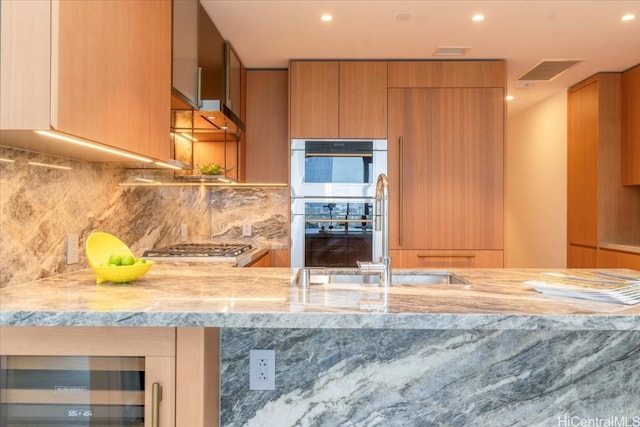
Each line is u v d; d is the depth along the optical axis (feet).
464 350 4.72
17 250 5.20
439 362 4.71
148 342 4.00
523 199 19.24
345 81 12.44
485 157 12.39
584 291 4.50
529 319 3.81
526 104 17.98
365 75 12.44
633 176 13.15
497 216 12.37
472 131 12.39
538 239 17.75
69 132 4.06
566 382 4.73
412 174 12.39
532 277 6.11
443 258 12.35
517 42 11.28
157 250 8.91
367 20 10.05
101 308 3.91
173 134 9.53
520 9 9.50
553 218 16.60
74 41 4.13
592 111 14.07
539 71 13.62
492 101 12.41
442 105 12.41
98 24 4.57
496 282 5.64
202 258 8.20
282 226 13.57
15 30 3.86
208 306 4.04
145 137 5.83
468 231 12.38
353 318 3.82
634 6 9.30
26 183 5.33
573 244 15.12
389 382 4.72
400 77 12.44
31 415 4.08
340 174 12.43
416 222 12.39
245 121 13.16
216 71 10.37
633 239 13.75
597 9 9.42
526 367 4.73
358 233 12.42
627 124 13.44
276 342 4.72
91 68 4.43
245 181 13.14
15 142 4.66
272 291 4.87
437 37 10.96
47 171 5.72
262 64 12.92
